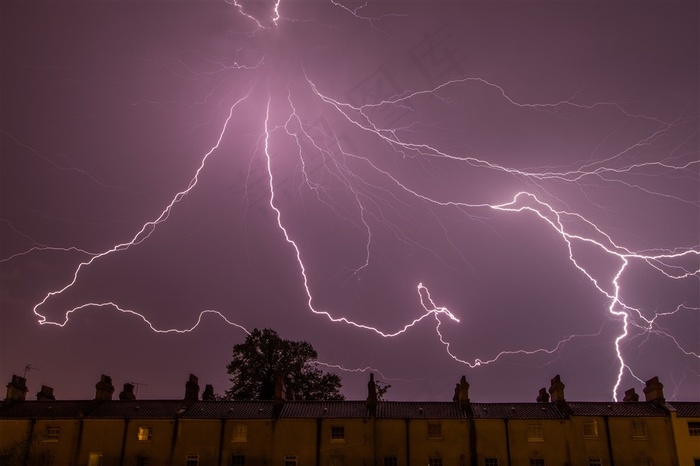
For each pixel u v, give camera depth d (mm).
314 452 40562
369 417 41375
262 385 57094
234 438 41188
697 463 40094
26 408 43594
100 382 44438
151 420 41781
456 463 40281
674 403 43312
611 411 42156
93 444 41219
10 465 40062
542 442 40750
